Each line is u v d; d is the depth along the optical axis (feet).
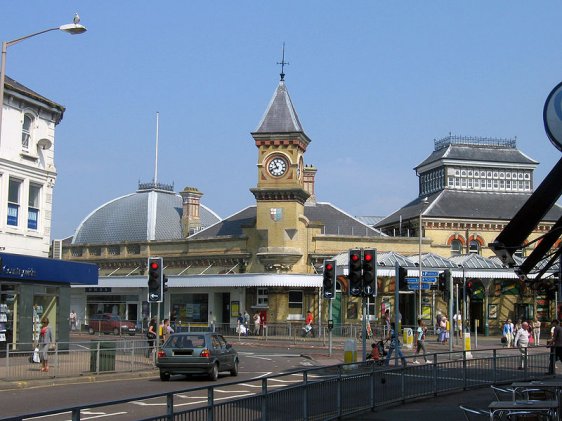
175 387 78.79
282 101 204.44
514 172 250.98
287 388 46.75
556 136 46.68
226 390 73.77
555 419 42.86
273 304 195.21
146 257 223.10
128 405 57.57
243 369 103.50
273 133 199.52
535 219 49.62
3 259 104.17
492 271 197.16
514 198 245.65
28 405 63.98
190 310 208.64
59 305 118.73
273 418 44.52
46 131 121.08
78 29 81.61
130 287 213.87
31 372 82.12
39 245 118.42
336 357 127.13
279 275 191.72
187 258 216.54
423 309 203.00
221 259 210.59
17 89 112.88
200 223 251.39
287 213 200.54
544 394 52.42
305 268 203.10
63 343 86.07
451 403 65.05
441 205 236.43
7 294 108.47
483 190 247.70
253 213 230.68
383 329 167.84
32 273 110.42
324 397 52.49
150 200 248.52
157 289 105.81
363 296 93.20
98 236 247.29
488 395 70.49
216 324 194.18
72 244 237.25
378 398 60.80
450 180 246.88
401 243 214.69
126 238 242.17
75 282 120.78
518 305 207.10
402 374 64.90
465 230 232.94
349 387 56.49
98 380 87.15
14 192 114.62
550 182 47.47
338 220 231.71
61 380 82.84
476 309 208.74
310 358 124.67
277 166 200.85
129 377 90.79
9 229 112.06
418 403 65.26
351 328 180.45
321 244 205.77
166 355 85.87
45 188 120.06
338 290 196.34
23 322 110.32
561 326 84.28
